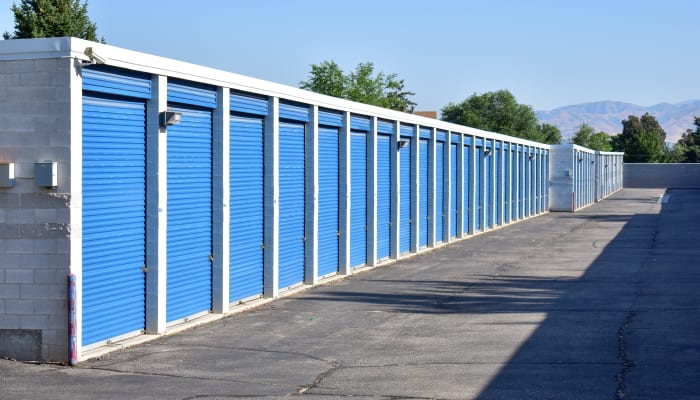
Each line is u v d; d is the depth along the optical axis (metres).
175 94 14.17
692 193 80.69
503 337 13.39
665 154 125.25
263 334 13.90
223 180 15.77
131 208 13.24
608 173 80.62
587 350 12.24
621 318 15.12
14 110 11.56
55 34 52.12
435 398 9.60
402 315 15.79
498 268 23.83
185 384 10.41
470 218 36.69
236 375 10.93
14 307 11.70
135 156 13.33
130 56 12.60
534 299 17.72
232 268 16.66
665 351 12.08
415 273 22.83
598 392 9.73
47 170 11.37
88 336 12.21
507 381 10.37
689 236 34.12
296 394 9.88
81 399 9.64
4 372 11.07
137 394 9.89
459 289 19.42
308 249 20.20
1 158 11.62
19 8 52.47
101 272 12.48
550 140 118.62
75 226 11.56
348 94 78.38
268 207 18.02
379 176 25.53
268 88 17.45
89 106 12.16
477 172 38.25
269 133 17.94
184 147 14.80
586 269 23.31
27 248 11.62
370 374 10.93
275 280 18.11
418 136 28.84
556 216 50.78
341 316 15.71
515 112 111.00
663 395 9.54
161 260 13.69
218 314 15.71
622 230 38.31
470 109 111.38
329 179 21.81
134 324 13.41
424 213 30.23
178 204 14.61
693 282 20.17
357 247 23.83
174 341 13.28
